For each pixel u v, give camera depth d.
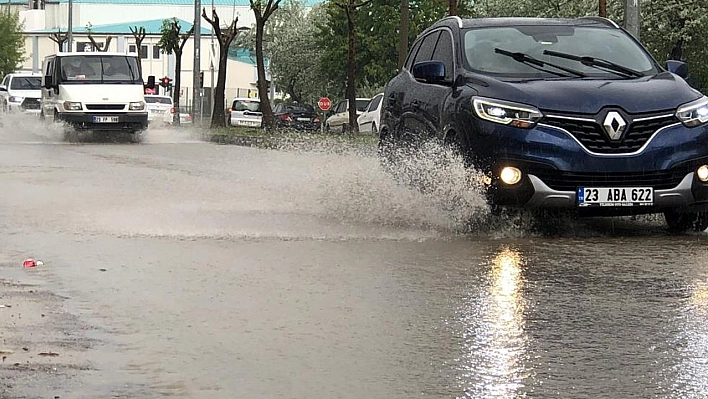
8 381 6.13
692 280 9.38
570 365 6.52
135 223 13.07
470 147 12.03
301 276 9.49
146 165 24.16
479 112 12.02
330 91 91.56
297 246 11.23
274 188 17.56
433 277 9.48
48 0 143.75
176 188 17.84
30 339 7.13
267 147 35.94
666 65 13.58
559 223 12.91
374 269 9.86
